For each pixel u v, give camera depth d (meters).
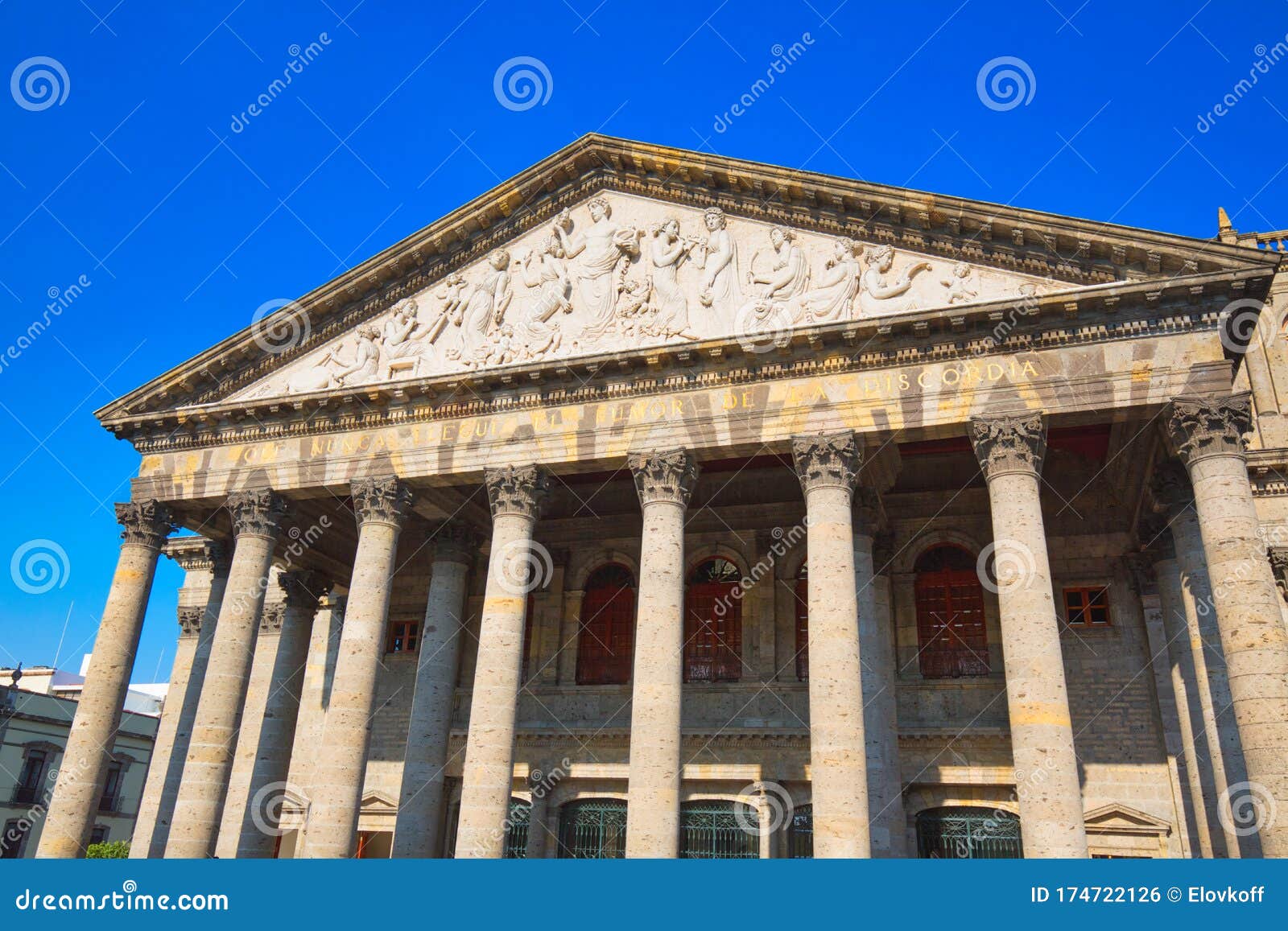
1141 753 32.00
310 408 33.81
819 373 28.83
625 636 38.56
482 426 31.98
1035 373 26.89
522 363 31.33
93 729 32.19
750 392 29.34
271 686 39.03
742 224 31.30
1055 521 35.34
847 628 26.09
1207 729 27.70
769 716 35.34
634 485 38.47
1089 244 26.86
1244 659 23.12
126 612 33.78
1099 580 34.38
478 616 40.53
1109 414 26.28
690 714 36.12
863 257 29.58
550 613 39.34
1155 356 26.03
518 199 33.91
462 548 36.44
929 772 33.09
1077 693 33.31
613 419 30.45
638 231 32.34
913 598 35.66
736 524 38.16
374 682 30.47
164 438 35.94
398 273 35.00
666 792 25.95
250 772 41.09
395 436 32.91
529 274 33.38
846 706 25.27
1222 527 24.12
